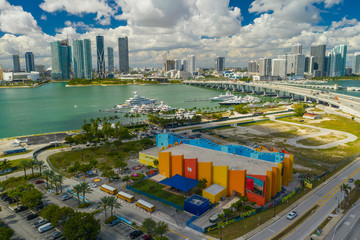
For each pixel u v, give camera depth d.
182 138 188.38
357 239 93.12
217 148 157.00
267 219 107.38
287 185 137.75
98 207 110.19
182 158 141.25
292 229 100.00
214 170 130.12
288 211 113.88
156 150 179.62
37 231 100.75
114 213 113.38
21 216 112.06
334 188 136.12
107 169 153.50
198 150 158.38
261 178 116.56
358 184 135.38
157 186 139.12
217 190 122.94
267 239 93.56
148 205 116.19
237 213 111.06
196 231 99.75
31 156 189.75
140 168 166.00
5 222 107.25
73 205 120.88
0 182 135.50
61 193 132.88
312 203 120.75
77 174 156.00
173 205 119.25
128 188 137.88
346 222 104.06
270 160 137.38
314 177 146.62
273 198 123.62
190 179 133.00
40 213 110.19
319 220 106.12
